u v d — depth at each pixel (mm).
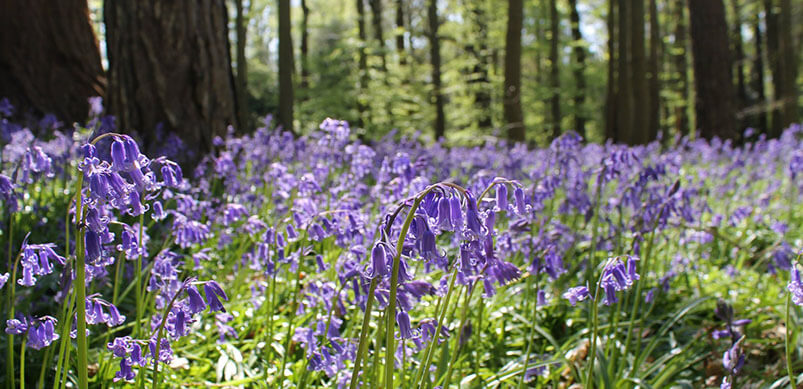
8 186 2793
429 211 1815
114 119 6145
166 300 2758
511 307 3877
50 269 2041
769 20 24500
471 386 2949
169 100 6402
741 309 4184
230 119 6887
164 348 2166
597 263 4359
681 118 22875
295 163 5523
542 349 3578
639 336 3203
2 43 9289
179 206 3373
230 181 4832
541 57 26109
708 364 3457
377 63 21688
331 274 3473
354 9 29906
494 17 21766
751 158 8227
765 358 3541
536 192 4129
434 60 21375
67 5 9680
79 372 1888
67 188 5426
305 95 19875
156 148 5926
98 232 1882
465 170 6559
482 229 1757
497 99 22266
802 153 5211
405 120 20828
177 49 6434
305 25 21703
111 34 6422
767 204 6344
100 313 2051
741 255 5328
